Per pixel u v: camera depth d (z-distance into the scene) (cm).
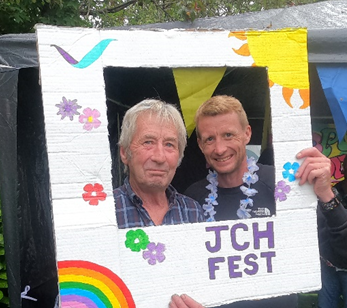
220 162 147
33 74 194
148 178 127
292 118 125
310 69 216
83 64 113
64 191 109
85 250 109
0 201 173
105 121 113
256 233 121
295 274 123
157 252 114
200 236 118
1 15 420
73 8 462
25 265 186
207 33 122
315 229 125
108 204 111
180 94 128
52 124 109
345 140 259
